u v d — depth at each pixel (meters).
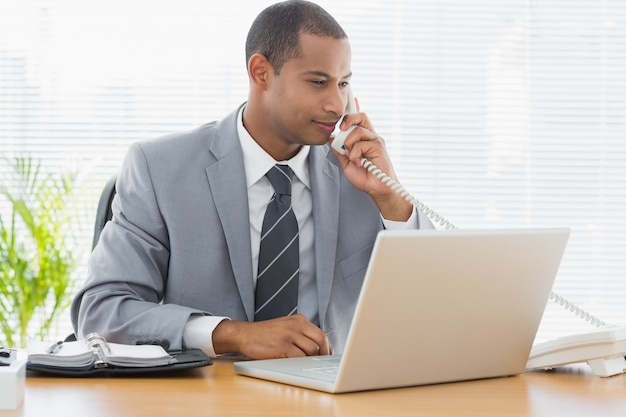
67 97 4.55
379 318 1.39
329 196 2.32
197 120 4.56
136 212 2.21
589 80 4.65
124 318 1.96
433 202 4.61
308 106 2.18
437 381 1.55
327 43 2.17
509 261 1.51
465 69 4.63
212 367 1.72
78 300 2.13
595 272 4.63
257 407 1.30
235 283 2.21
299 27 2.18
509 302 1.56
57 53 4.55
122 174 2.30
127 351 1.65
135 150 2.29
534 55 4.64
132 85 4.55
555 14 4.66
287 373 1.53
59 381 1.51
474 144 4.63
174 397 1.38
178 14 4.55
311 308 2.28
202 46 4.55
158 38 4.55
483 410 1.33
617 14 4.66
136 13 4.55
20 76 4.55
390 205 2.32
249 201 2.29
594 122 4.65
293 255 2.25
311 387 1.47
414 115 4.61
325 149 2.38
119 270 2.13
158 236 2.21
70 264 4.32
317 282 2.26
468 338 1.54
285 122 2.21
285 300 2.23
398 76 4.61
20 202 4.25
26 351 1.62
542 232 1.54
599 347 1.67
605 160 4.65
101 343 1.65
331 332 2.27
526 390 1.52
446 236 1.41
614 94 4.66
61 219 4.46
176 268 2.19
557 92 4.65
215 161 2.27
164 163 2.25
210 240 2.21
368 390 1.46
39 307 4.32
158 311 1.91
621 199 4.65
